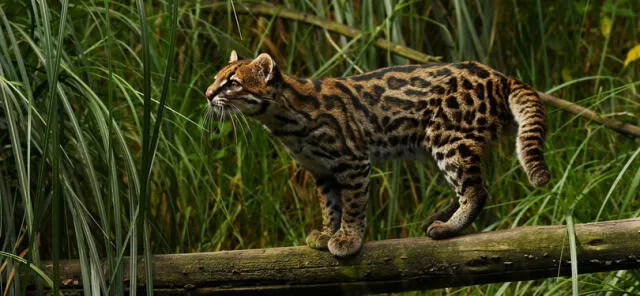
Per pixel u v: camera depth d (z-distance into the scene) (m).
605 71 11.16
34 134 7.42
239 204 10.11
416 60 9.95
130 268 6.69
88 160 6.96
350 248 6.98
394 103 7.80
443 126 7.61
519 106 7.58
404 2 10.71
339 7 10.64
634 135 9.43
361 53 9.98
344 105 7.75
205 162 9.52
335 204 8.02
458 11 10.17
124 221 8.20
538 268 6.71
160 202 9.59
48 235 8.22
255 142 10.12
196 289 7.05
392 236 10.27
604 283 7.91
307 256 7.04
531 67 11.12
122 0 10.43
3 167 7.59
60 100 7.57
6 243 7.08
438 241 6.93
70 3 8.98
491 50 10.95
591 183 8.95
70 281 7.08
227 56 10.63
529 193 9.78
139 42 10.52
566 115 10.73
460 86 7.68
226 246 10.09
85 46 9.59
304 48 10.82
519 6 11.50
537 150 7.26
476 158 7.49
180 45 10.97
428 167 10.55
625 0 10.91
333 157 7.64
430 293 9.60
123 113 9.98
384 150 7.91
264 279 7.02
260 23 11.02
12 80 7.31
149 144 7.08
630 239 6.54
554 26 11.36
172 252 8.80
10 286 6.99
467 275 6.85
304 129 7.62
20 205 7.96
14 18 8.46
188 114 10.30
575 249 6.44
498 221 9.94
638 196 9.52
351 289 7.07
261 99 7.52
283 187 10.32
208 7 10.57
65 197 7.36
